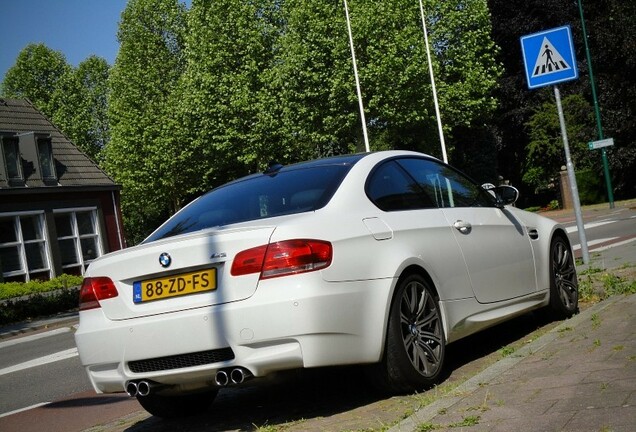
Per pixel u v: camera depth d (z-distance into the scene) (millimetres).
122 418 7027
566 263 8172
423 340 5828
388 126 45844
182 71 56094
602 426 3811
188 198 56781
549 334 6445
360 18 42719
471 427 4160
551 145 44062
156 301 5402
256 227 5238
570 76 11461
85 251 37906
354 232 5438
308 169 6227
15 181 34906
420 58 43469
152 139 52594
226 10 49125
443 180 6891
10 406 8719
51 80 69375
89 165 39438
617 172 41188
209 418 6191
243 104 47031
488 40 47906
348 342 5180
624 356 5223
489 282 6723
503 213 7387
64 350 13406
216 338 5121
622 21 38812
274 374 5094
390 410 5270
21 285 29391
